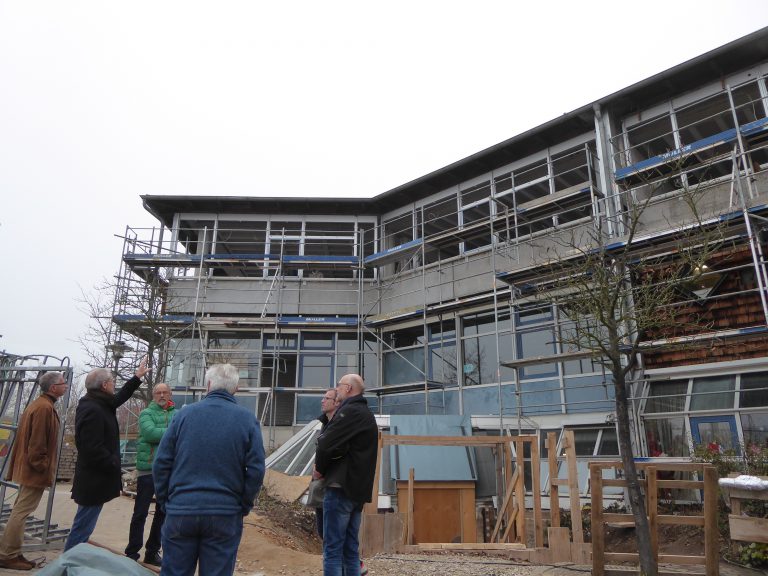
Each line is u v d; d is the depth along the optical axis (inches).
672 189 581.3
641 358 528.1
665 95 612.4
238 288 820.6
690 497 457.1
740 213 444.5
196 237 895.1
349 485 210.5
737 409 463.8
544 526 473.1
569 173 681.6
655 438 503.8
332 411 274.5
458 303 685.3
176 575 153.5
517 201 718.5
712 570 261.9
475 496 531.5
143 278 848.9
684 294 509.0
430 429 569.0
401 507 513.0
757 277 435.8
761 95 552.7
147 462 259.6
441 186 791.1
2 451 305.9
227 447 162.2
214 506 155.2
